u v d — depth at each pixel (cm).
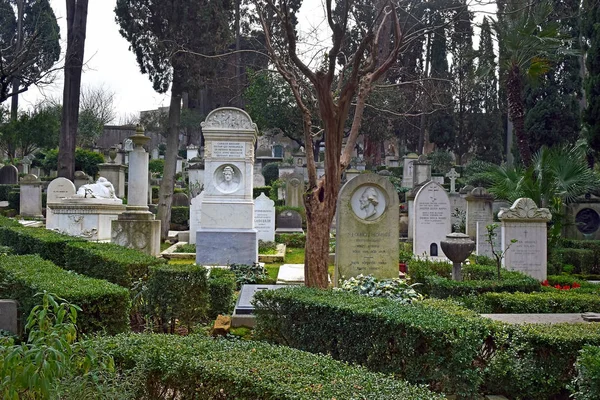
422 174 3102
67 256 971
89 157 3356
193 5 1908
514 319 615
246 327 746
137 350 408
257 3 934
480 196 1950
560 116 2823
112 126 5528
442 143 4225
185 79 2000
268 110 3584
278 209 2228
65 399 332
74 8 2288
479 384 489
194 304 713
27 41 1984
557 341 506
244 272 1191
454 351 470
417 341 482
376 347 507
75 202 1545
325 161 821
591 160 2338
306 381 351
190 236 1738
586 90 2109
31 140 3662
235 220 1370
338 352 539
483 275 960
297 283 1131
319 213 815
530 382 510
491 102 4319
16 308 646
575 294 764
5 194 3081
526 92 2905
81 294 561
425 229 1501
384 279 912
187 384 381
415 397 327
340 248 1020
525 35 1650
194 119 4769
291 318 582
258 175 3459
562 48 1827
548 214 1212
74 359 355
